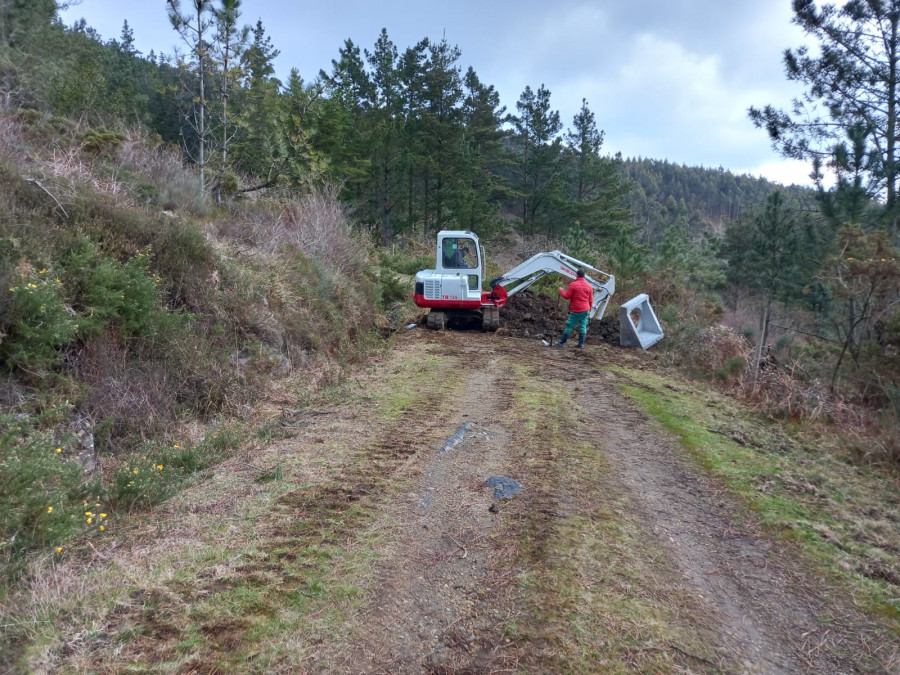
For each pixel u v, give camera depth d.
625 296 15.70
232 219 10.39
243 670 2.73
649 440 6.07
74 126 10.25
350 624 3.09
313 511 4.32
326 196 13.98
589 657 2.89
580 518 4.30
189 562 3.59
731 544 4.04
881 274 7.89
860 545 4.04
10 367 4.68
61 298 5.26
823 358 9.59
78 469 4.15
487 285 15.36
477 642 2.99
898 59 15.41
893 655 2.96
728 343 10.41
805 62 16.30
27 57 12.45
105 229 6.57
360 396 7.40
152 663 2.74
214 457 5.32
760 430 6.67
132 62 31.14
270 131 14.82
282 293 8.62
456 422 6.46
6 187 5.98
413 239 26.00
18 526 3.44
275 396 7.06
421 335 11.77
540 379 8.55
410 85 32.38
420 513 4.35
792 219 19.44
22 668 2.62
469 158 27.56
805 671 2.85
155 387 5.79
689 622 3.19
